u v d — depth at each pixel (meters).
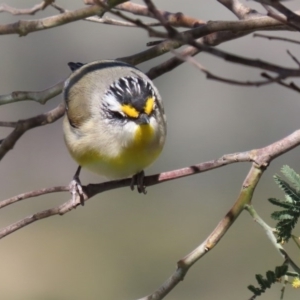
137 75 7.95
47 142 17.17
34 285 13.73
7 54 17.64
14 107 17.44
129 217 15.81
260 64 4.11
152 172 16.80
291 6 11.13
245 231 14.75
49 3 6.43
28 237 15.29
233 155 6.34
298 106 16.52
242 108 16.80
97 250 14.70
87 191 7.04
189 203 16.17
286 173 5.88
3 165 16.95
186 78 17.05
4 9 6.88
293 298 11.91
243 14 7.50
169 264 14.09
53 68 17.72
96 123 7.67
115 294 13.24
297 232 13.23
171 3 16.55
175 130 17.06
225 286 13.21
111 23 8.05
